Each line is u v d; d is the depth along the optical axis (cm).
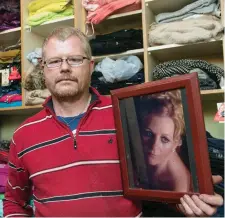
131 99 74
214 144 105
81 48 89
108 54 151
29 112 190
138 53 147
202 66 131
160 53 148
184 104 66
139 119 73
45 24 169
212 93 126
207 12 134
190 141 64
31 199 106
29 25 172
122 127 75
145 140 72
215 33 127
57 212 79
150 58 146
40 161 85
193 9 138
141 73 145
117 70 142
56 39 88
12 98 173
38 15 168
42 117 93
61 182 81
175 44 136
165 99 69
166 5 150
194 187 64
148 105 71
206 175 62
